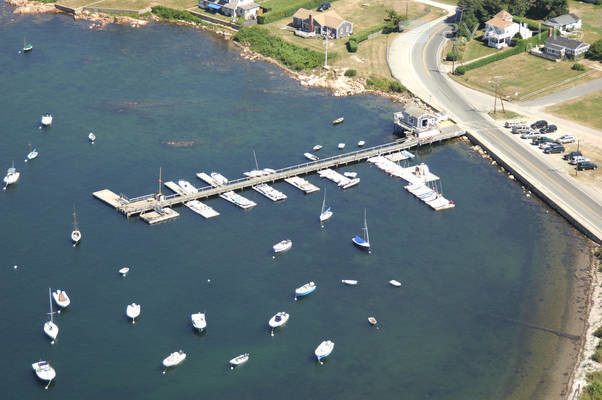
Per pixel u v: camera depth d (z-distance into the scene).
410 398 166.62
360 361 175.62
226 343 178.75
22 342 176.62
